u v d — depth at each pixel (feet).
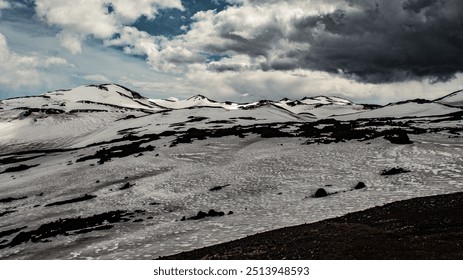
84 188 139.95
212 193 109.29
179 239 67.36
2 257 75.05
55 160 226.58
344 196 80.89
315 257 39.93
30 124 438.40
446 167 95.91
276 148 167.84
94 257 63.41
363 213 59.11
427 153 117.29
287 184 106.73
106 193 126.82
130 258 58.54
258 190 105.40
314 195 87.56
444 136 151.02
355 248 41.04
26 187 154.40
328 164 123.24
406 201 62.03
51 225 94.02
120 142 263.90
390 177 94.17
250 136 211.41
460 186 74.54
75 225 91.45
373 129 192.34
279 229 59.11
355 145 146.72
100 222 92.43
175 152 187.83
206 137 222.48
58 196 133.18
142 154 190.80
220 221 77.92
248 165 138.82
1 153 342.44
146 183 133.18
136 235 76.48
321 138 177.58
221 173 133.28
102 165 176.04
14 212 117.70
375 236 44.78
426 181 84.02
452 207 52.75
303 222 64.03
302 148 157.58
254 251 46.91
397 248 39.27
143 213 97.86
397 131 161.89
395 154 122.01
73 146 339.57
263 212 79.97
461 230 42.52
